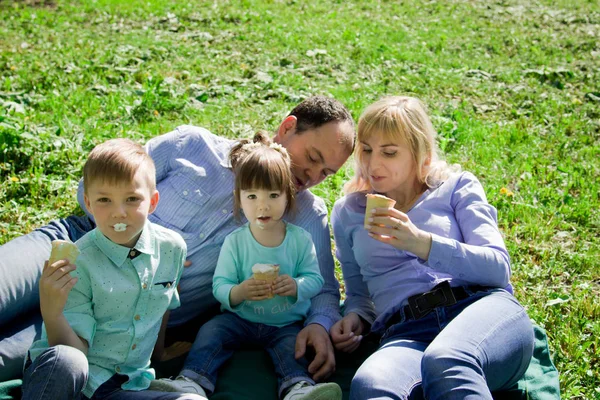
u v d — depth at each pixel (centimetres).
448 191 334
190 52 941
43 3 1210
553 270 459
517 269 461
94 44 943
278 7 1278
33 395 244
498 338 279
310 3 1330
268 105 742
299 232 341
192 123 674
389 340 316
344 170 578
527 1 1439
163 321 321
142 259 287
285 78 846
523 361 294
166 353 338
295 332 336
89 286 277
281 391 305
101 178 270
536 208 541
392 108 325
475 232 320
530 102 822
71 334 262
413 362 282
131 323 285
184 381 295
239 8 1227
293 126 348
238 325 334
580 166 630
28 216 481
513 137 700
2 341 299
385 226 299
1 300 301
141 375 291
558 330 393
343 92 813
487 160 639
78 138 588
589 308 414
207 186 356
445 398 251
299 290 326
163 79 794
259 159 317
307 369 318
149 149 362
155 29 1073
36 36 991
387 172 328
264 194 318
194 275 350
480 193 335
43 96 712
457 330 276
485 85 882
